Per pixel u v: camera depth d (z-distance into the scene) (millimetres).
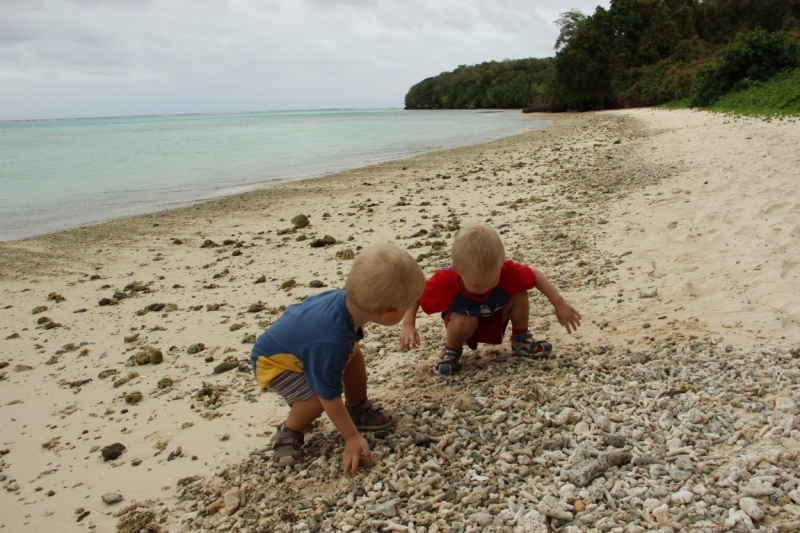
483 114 67688
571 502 2145
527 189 9984
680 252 5043
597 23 53469
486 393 3082
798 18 52094
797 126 13555
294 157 21062
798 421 2383
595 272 4969
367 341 4203
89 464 2947
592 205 7719
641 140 16297
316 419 3125
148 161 20484
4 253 8039
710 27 54281
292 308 2666
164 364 4168
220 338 4570
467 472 2420
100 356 4410
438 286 3248
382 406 3107
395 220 8430
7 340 4867
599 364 3203
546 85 62875
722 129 15648
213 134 40875
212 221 9609
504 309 3441
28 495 2715
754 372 2869
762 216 5598
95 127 70875
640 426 2564
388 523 2172
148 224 9625
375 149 23688
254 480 2613
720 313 3688
